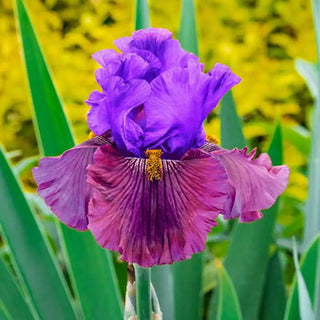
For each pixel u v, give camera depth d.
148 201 0.68
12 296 0.85
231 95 0.94
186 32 0.91
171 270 0.93
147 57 0.71
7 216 0.83
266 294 0.94
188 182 0.69
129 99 0.69
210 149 0.72
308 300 0.76
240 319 0.78
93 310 0.85
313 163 0.95
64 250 0.85
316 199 0.93
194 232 0.67
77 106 1.35
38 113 0.85
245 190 0.71
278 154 0.93
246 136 1.30
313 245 0.83
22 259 0.84
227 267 0.92
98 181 0.68
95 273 0.85
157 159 0.69
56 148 0.85
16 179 0.84
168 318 0.89
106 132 0.72
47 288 0.84
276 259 0.94
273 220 0.91
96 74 0.70
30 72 0.85
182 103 0.69
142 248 0.67
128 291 0.73
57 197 0.70
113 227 0.67
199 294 0.91
